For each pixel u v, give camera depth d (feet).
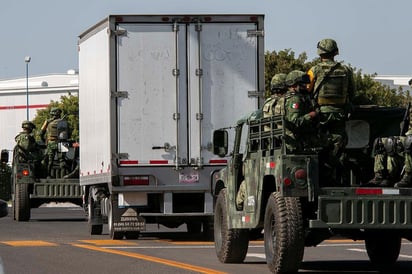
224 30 188.55
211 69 188.14
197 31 187.83
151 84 186.70
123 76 186.19
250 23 189.26
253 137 132.36
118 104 186.19
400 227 117.50
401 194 117.91
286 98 122.21
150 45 186.70
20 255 156.35
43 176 296.30
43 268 135.23
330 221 116.88
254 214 129.80
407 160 118.93
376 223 117.29
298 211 118.83
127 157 186.60
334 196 116.98
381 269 134.92
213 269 132.16
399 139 119.96
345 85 125.29
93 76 200.64
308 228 121.70
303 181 117.50
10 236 209.36
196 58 187.83
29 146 293.84
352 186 124.36
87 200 222.28
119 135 186.39
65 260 146.92
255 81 189.06
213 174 155.84
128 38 186.39
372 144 128.16
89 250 166.50
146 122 186.70
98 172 197.26
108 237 204.54
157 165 187.01
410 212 117.60
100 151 195.11
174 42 187.11
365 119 128.88
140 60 186.50
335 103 125.08
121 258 150.00
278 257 119.24
